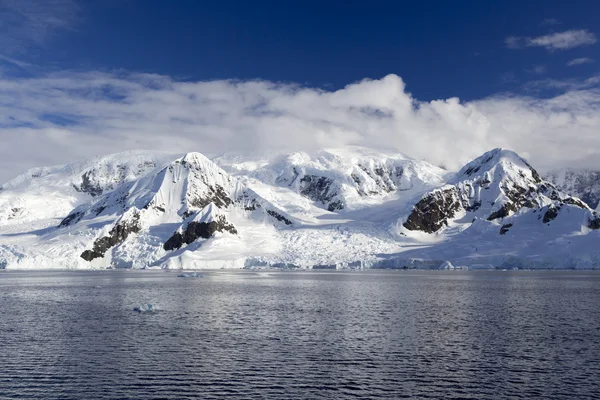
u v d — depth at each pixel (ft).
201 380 172.35
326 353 207.92
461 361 195.52
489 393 160.04
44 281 627.05
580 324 275.18
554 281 610.65
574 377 175.22
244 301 386.73
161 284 564.30
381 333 249.75
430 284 563.48
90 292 464.65
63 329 260.62
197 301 386.52
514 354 206.18
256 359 198.59
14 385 167.73
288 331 255.09
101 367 187.52
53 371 182.70
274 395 158.20
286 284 563.48
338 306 354.54
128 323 279.49
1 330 258.16
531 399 154.81
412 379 173.47
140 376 176.76
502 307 348.18
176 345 222.28
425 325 272.92
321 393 159.94
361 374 178.91
